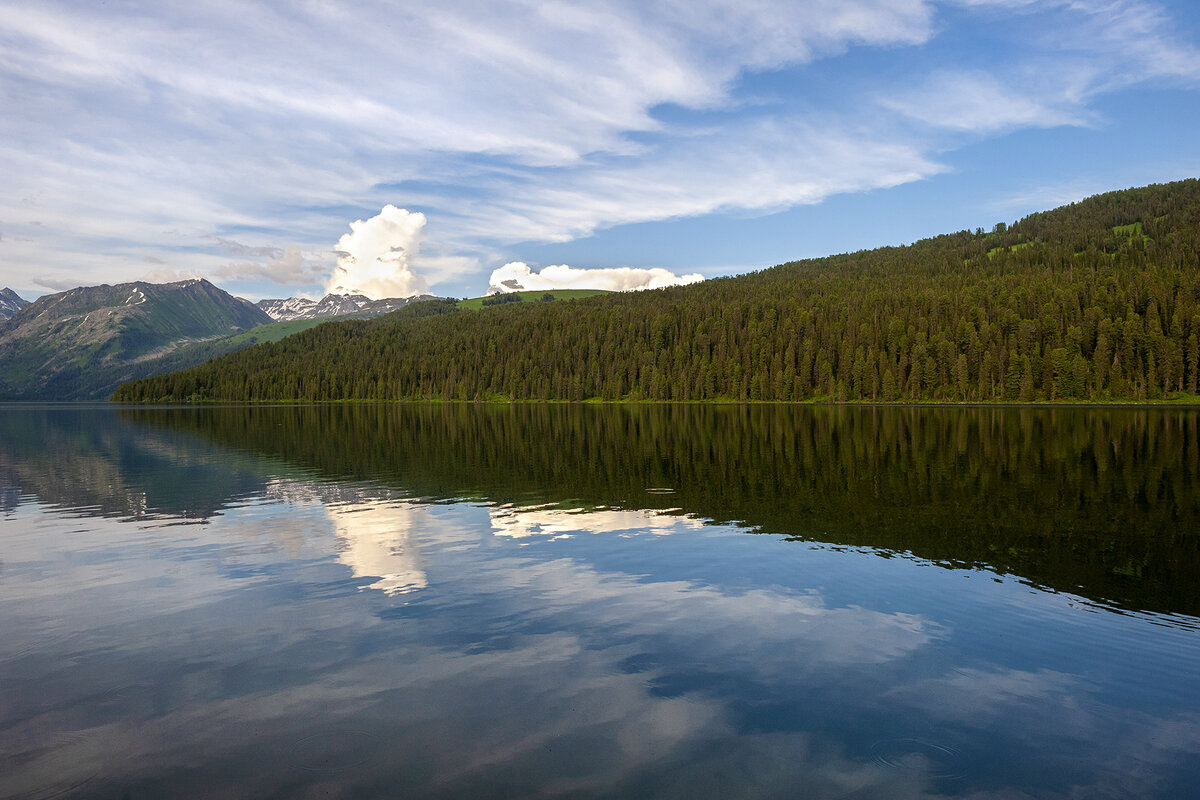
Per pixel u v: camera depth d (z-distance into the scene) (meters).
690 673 14.87
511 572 22.77
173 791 10.87
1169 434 72.44
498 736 12.32
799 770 11.17
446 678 14.73
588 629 17.53
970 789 10.75
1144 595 19.92
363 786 10.87
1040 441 65.44
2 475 50.38
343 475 48.25
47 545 28.02
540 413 148.75
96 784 11.09
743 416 120.81
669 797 10.44
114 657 16.25
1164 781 10.99
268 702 13.82
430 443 73.12
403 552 25.69
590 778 10.96
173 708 13.64
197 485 44.25
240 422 123.06
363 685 14.48
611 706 13.38
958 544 26.00
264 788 10.88
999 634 17.06
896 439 69.56
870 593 20.23
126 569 24.11
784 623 17.84
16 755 12.02
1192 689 14.16
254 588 21.53
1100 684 14.39
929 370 165.50
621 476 45.59
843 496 36.47
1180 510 31.95
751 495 37.25
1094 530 28.14
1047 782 10.95
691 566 23.23
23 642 17.30
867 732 12.40
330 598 20.39
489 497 37.78
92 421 135.12
